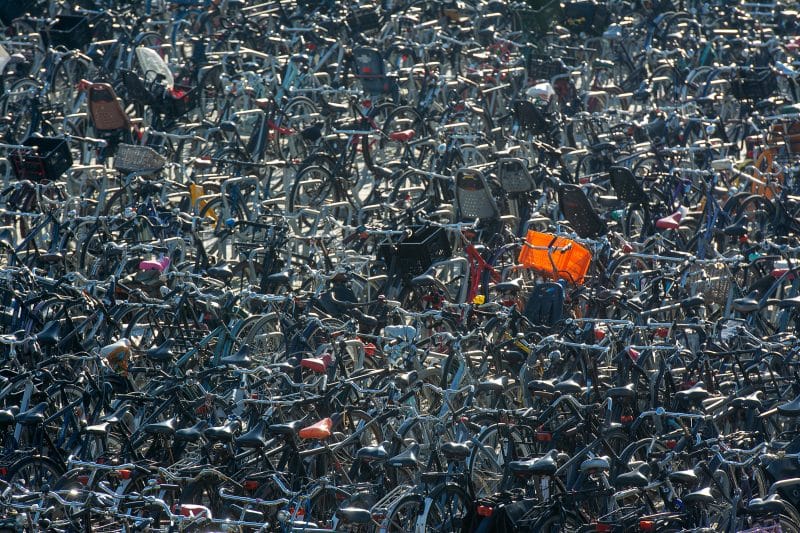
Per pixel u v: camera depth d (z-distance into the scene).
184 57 79.56
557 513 32.16
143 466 32.94
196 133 65.38
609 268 46.88
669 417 35.72
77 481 32.06
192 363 40.38
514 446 34.81
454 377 38.72
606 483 33.03
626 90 79.81
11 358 37.66
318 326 40.28
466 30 81.12
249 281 47.62
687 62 83.25
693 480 32.16
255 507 32.22
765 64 81.56
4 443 34.44
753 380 39.62
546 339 38.44
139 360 41.03
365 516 30.64
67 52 69.94
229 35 80.62
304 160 57.75
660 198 56.91
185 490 32.19
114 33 79.38
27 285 42.75
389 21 87.25
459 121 66.75
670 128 65.38
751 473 34.56
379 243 49.19
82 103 66.31
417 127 66.62
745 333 40.25
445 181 57.75
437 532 32.22
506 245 47.81
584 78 81.69
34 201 51.88
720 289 46.28
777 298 46.78
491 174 56.38
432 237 46.44
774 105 69.94
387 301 43.00
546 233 48.69
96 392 35.34
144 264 43.41
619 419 36.72
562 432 34.97
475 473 35.31
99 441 35.03
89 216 51.12
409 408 35.78
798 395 38.25
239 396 36.16
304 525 30.86
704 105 71.12
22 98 66.62
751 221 56.09
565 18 83.56
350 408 35.69
